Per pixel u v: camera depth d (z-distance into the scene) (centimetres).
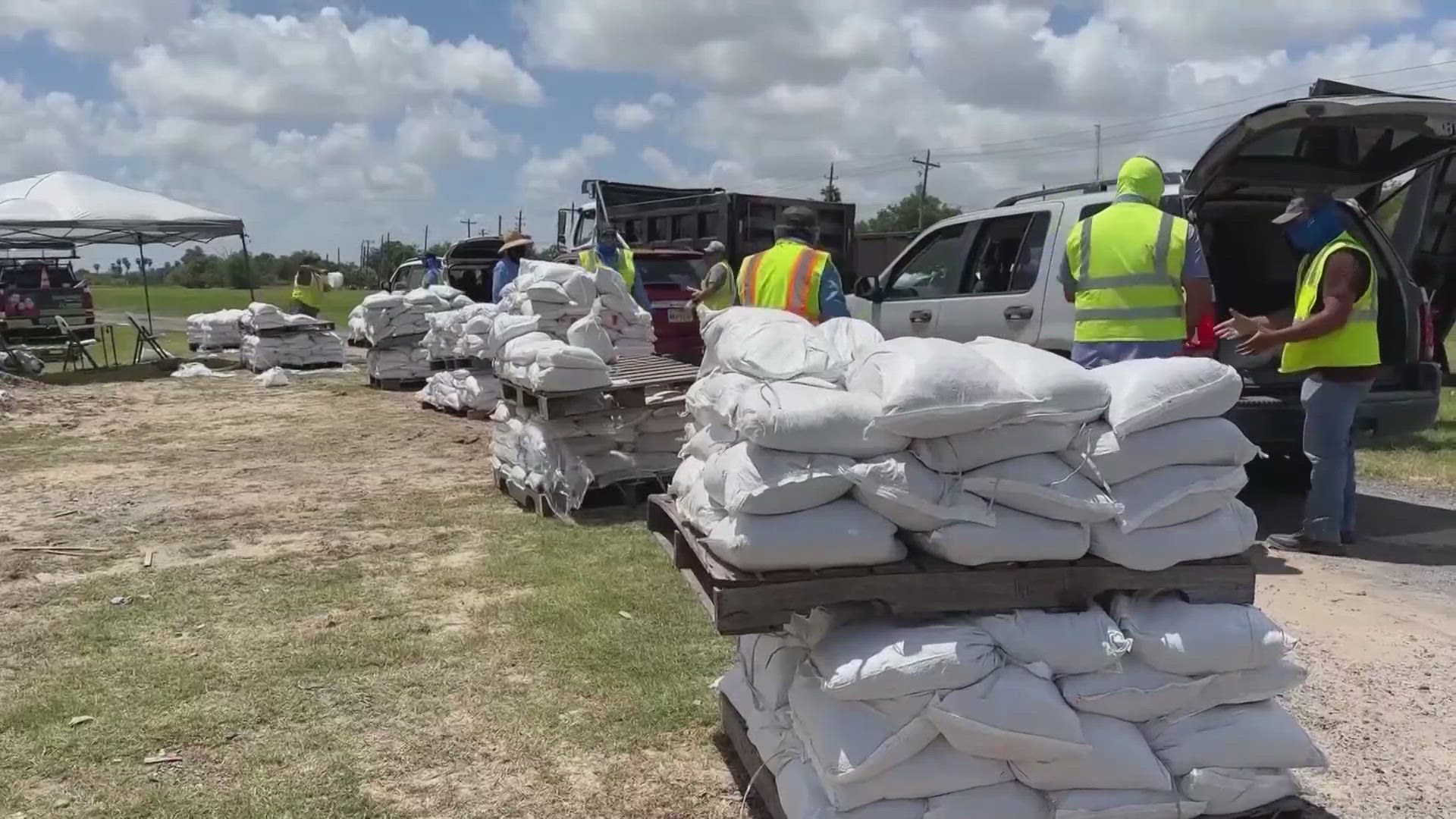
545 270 701
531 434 603
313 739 319
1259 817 251
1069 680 239
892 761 231
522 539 541
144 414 1052
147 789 289
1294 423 538
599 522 576
